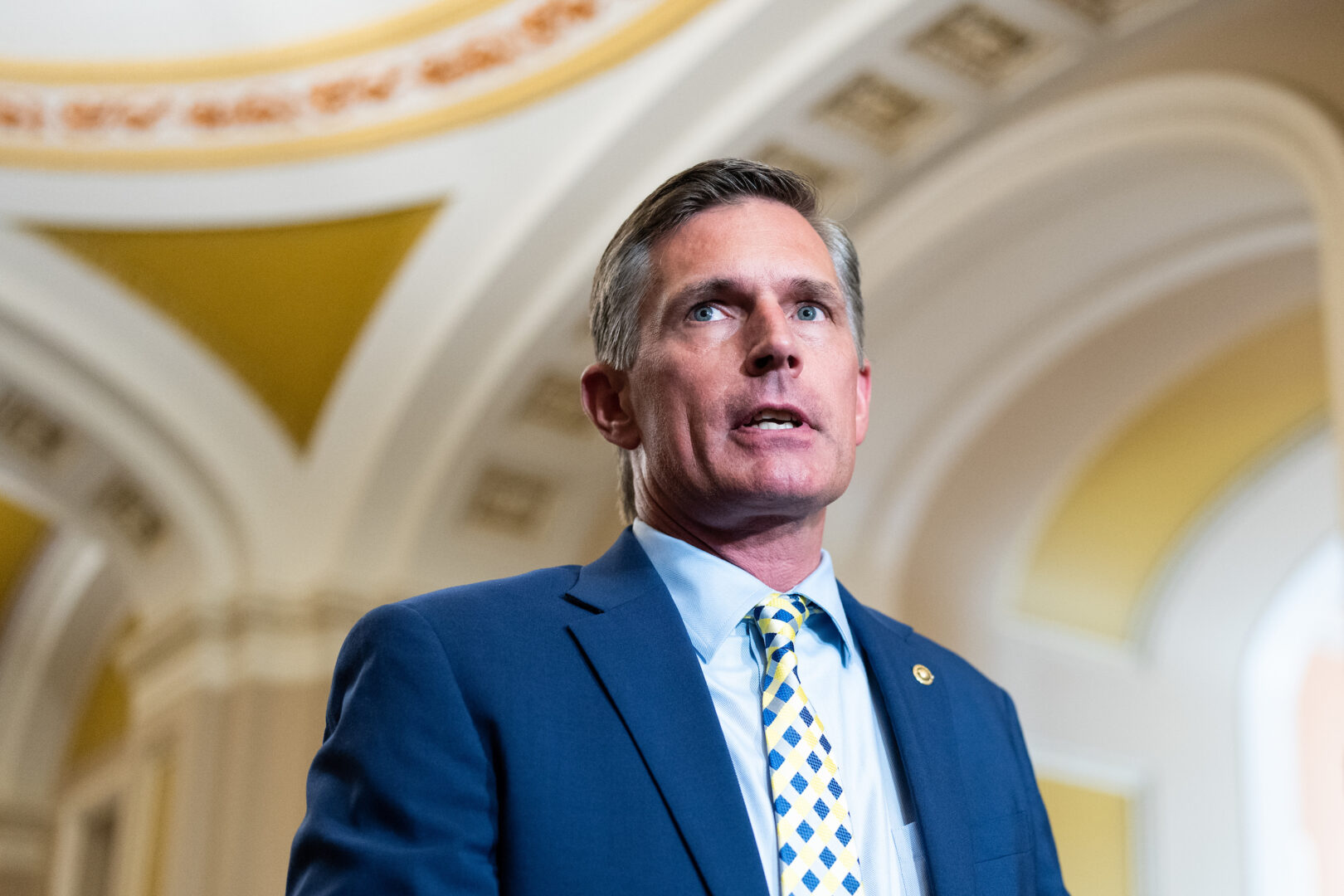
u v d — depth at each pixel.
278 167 9.14
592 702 1.90
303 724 10.11
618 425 2.38
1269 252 8.41
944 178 8.19
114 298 9.91
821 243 2.27
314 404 10.30
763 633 2.07
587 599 2.05
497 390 9.50
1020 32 7.16
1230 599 11.79
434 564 10.24
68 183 9.23
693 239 2.22
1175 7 6.76
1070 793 10.77
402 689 1.86
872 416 9.59
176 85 8.90
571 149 8.59
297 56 8.71
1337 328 5.83
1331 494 11.24
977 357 9.42
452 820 1.78
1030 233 8.33
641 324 2.25
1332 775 14.62
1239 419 10.73
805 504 2.10
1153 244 8.52
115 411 10.21
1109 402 9.94
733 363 2.12
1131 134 7.30
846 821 1.91
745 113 7.75
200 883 9.88
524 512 10.51
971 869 2.00
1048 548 10.85
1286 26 6.53
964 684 2.36
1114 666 11.30
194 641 10.57
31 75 8.86
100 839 14.15
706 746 1.88
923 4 6.95
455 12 8.29
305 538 10.44
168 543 10.99
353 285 9.77
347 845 1.76
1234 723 11.83
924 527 10.00
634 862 1.78
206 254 9.68
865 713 2.12
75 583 14.42
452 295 9.49
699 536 2.19
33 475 10.82
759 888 1.77
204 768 10.17
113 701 14.27
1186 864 11.05
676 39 7.77
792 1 7.26
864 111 7.81
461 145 8.85
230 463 10.45
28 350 9.91
